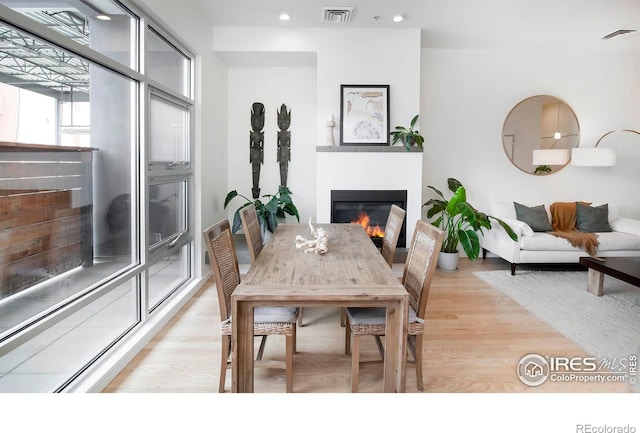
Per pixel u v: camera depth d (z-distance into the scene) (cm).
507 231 412
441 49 486
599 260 341
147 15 270
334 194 432
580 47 477
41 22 176
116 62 228
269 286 165
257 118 489
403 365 164
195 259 378
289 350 190
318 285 167
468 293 358
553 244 411
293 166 497
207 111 399
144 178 266
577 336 264
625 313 306
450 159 497
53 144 186
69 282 198
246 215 258
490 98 494
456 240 443
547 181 507
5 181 157
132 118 259
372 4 363
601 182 510
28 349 179
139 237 267
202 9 373
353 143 432
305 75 489
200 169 376
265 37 421
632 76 499
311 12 382
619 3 356
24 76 164
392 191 433
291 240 261
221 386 192
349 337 238
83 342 216
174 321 290
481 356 237
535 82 495
